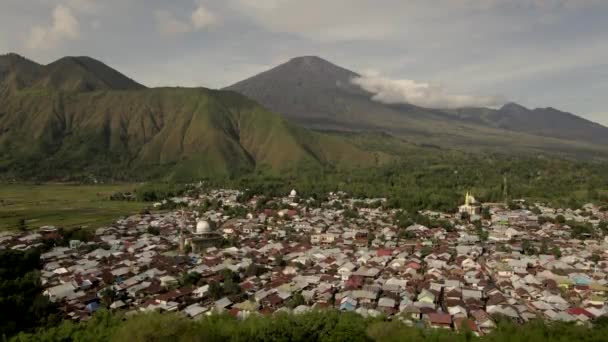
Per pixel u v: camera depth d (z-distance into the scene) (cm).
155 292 10581
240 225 19275
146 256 13900
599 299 9988
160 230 18312
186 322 5250
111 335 5422
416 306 9225
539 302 9656
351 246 15638
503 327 5712
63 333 5819
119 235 17138
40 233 16950
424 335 5559
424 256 14175
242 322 5875
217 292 10200
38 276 11225
